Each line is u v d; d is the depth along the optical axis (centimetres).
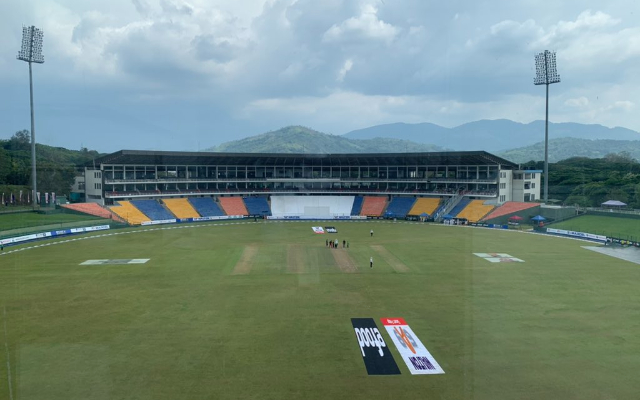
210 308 3838
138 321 3488
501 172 11225
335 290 4428
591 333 3262
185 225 10056
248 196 12706
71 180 10825
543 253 6512
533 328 3344
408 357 2827
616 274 5166
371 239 7919
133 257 6131
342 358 2819
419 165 12406
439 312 3716
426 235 8456
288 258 6075
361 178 13025
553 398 2325
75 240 7656
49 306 3878
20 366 2625
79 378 2486
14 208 8800
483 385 2456
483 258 6119
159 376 2547
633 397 2347
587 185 11431
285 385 2464
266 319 3550
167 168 11856
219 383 2477
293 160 12812
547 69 10644
